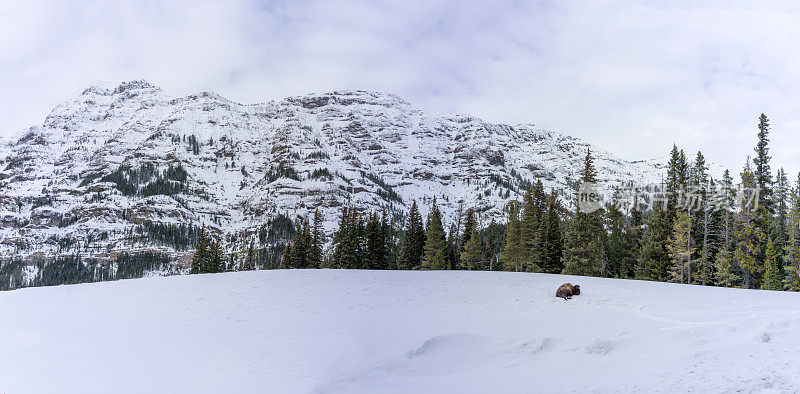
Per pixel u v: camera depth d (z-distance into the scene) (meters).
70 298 22.89
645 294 22.59
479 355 13.13
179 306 20.78
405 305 20.86
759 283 49.34
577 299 21.36
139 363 12.82
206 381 11.09
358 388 10.17
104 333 16.34
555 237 54.59
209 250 81.25
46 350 14.33
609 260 60.03
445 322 17.38
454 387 9.97
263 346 14.41
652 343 12.27
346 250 65.06
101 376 11.68
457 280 28.28
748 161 51.88
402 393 9.61
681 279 46.91
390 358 12.94
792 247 45.84
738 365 9.07
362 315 18.84
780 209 56.59
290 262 70.75
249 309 20.09
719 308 17.89
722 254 46.38
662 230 50.12
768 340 10.88
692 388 7.98
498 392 9.24
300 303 21.31
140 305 21.09
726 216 48.66
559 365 11.30
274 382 10.90
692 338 12.28
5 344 15.08
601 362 11.14
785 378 7.85
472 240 69.19
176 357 13.36
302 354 13.51
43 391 10.59
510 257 57.81
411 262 73.06
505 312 19.05
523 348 13.29
